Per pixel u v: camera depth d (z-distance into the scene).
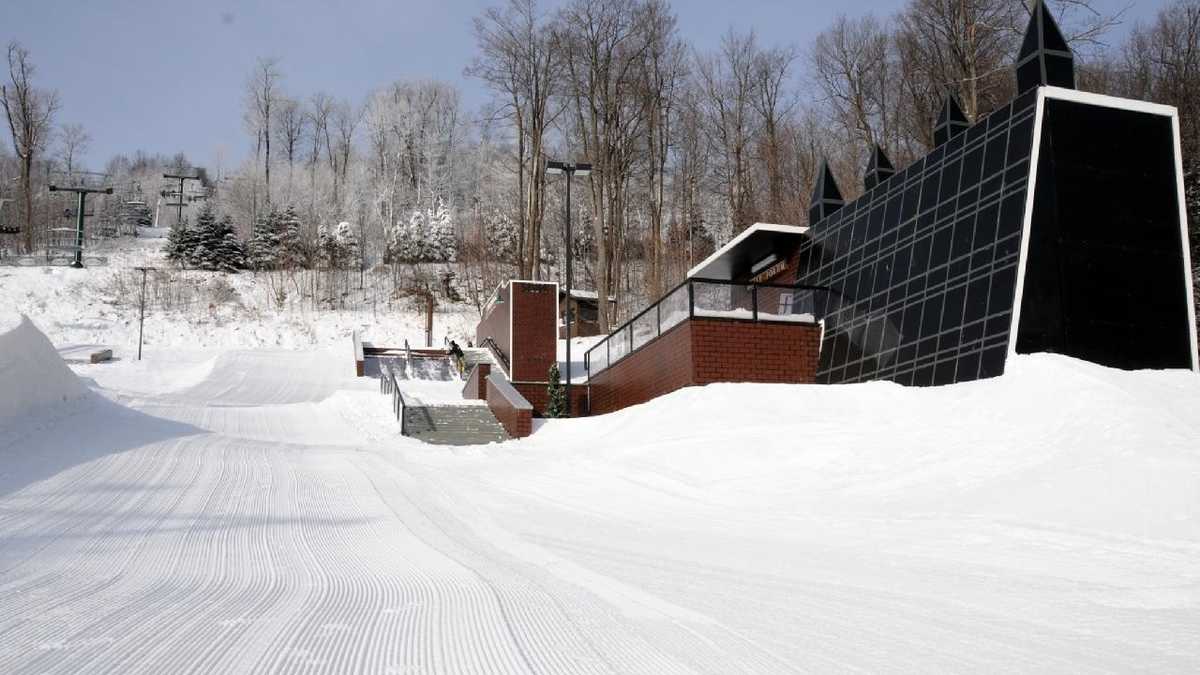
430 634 3.94
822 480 9.55
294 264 61.34
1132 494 6.91
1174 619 4.21
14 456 10.48
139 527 7.57
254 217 74.06
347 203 81.75
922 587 5.09
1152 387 10.20
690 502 9.55
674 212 53.75
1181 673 3.28
